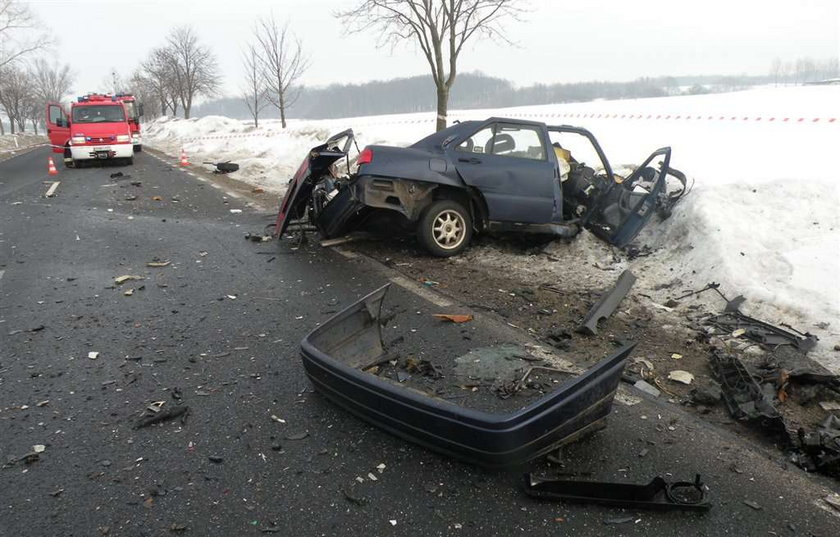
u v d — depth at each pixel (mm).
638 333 4973
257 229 8867
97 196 12266
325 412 3670
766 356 4355
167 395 3875
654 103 27719
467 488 2957
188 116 44188
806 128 13891
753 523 2736
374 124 23812
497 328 5016
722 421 3646
